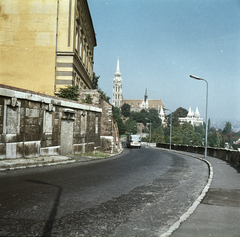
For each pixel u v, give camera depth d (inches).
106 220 201.8
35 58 1045.2
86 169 485.7
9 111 498.3
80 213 213.6
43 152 610.5
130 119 6688.0
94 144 940.0
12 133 506.6
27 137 548.7
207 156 1107.9
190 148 1551.4
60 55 1039.0
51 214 205.0
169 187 351.9
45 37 1043.3
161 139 5654.5
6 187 283.7
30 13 1050.7
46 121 625.9
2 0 1056.8
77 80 1168.8
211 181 406.6
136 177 422.3
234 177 453.7
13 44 1053.8
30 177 357.1
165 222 206.2
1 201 228.5
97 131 973.8
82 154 794.2
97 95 978.7
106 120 1092.5
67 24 1038.4
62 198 255.6
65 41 1037.8
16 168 427.8
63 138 710.5
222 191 327.6
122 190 314.5
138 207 244.8
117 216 213.5
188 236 172.7
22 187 289.0
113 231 180.2
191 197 297.6
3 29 1055.6
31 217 194.5
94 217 206.7
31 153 562.3
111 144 1072.8
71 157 671.8
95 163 612.7
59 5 1044.5
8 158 496.1
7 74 1050.1
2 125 482.0
